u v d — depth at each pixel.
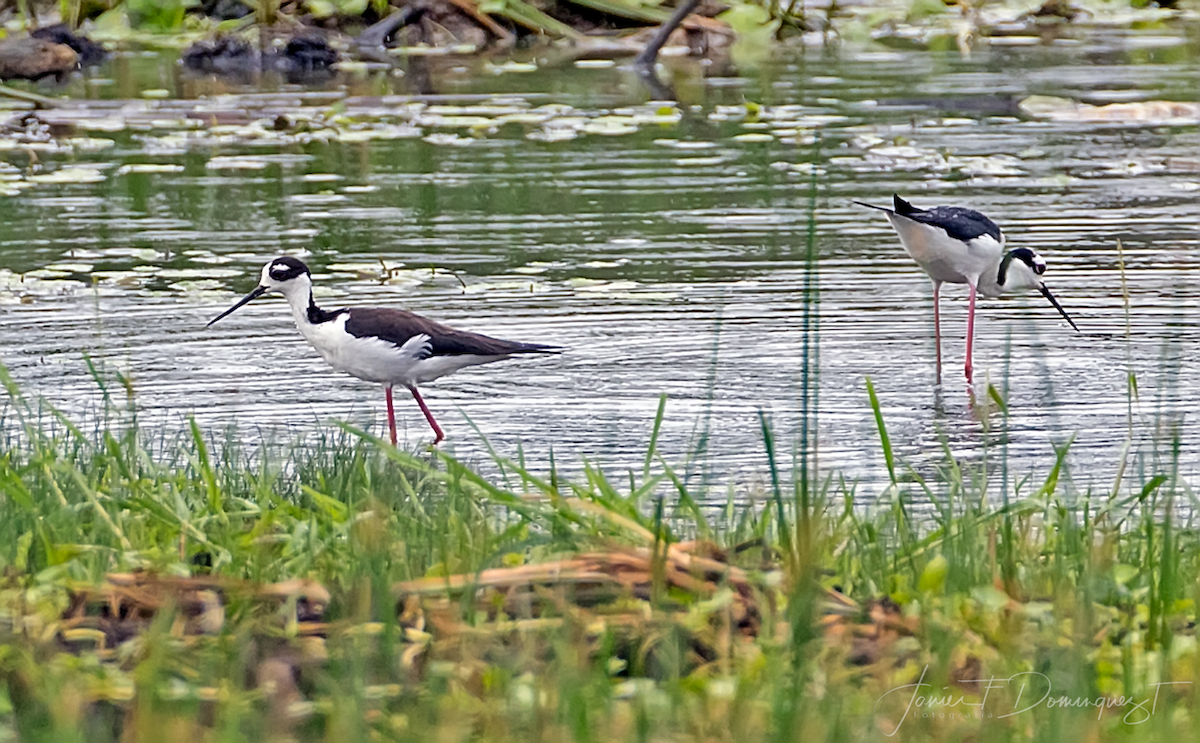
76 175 20.78
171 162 21.67
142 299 15.41
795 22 33.12
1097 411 12.30
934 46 32.50
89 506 8.62
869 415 12.28
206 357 13.78
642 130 23.56
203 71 29.42
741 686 6.23
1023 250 14.29
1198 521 9.77
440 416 12.46
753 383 13.02
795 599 7.00
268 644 6.95
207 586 7.39
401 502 9.49
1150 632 7.05
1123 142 22.61
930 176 20.47
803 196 19.47
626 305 15.13
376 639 6.94
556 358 13.64
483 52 31.31
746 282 15.95
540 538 7.86
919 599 7.33
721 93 26.59
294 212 18.80
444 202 19.25
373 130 23.66
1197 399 12.51
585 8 32.59
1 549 8.04
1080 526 9.03
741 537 8.54
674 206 18.95
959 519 8.48
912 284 16.06
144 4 32.62
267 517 8.33
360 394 12.98
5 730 6.14
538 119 24.31
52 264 16.53
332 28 31.80
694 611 7.03
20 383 12.85
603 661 6.62
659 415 9.29
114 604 7.29
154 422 12.05
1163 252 16.89
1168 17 36.56
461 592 7.25
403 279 15.96
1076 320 14.73
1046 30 34.88
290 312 15.19
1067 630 7.05
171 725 6.02
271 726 6.23
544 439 11.82
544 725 6.03
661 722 6.13
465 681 6.48
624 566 7.47
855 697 6.40
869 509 9.63
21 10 30.94
